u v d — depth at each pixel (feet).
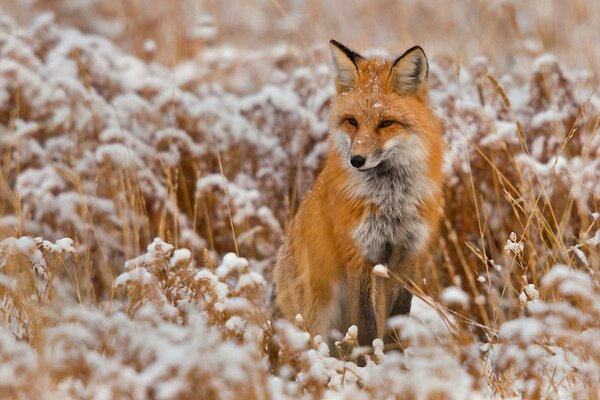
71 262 35.81
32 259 26.89
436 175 31.07
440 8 62.28
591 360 23.03
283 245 32.68
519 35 53.47
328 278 30.78
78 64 45.39
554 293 27.35
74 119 41.32
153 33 61.52
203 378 19.94
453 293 22.88
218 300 24.22
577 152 38.96
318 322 30.83
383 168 30.22
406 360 24.18
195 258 36.63
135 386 20.02
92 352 21.61
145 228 35.53
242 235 36.32
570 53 52.65
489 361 26.48
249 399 20.52
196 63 54.29
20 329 26.48
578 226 35.50
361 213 29.99
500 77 48.57
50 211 36.81
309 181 40.60
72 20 66.13
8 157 38.11
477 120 39.68
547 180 36.17
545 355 22.39
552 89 41.57
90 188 38.83
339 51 31.58
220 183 37.91
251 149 41.73
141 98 43.06
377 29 64.69
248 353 21.48
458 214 36.91
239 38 63.21
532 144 39.63
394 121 29.99
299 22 66.69
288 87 46.44
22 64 44.06
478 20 61.00
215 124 42.57
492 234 36.86
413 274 30.94
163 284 26.22
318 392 22.13
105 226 37.32
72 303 28.45
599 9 58.49
